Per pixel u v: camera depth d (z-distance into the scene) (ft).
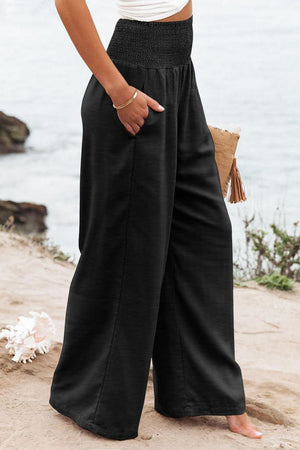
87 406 9.35
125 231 9.07
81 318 9.37
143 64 8.87
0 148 57.57
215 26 130.62
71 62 107.76
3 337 12.10
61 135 63.87
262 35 121.19
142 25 8.87
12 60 108.78
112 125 8.96
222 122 67.67
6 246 20.53
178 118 9.21
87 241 9.30
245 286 19.95
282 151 55.98
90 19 8.40
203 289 9.45
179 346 9.55
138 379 9.20
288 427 10.30
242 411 9.50
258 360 13.38
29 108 76.07
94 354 9.38
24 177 50.31
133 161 8.91
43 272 18.47
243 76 90.74
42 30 135.85
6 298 15.55
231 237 9.50
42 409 10.10
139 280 9.11
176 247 9.43
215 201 9.32
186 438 9.44
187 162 9.27
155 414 10.11
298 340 14.89
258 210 37.40
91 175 9.23
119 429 9.19
